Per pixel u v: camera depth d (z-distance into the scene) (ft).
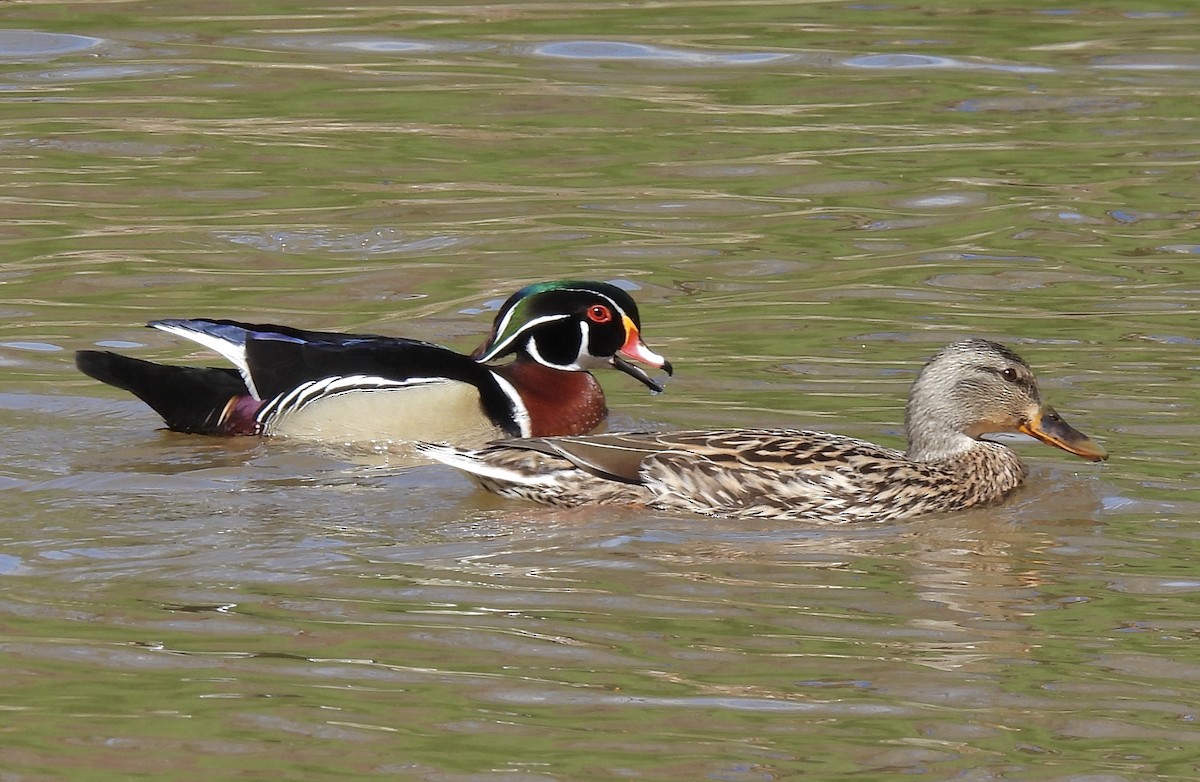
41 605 35.40
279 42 91.45
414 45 90.94
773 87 84.99
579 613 35.55
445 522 41.50
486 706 31.01
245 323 50.80
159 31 92.63
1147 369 52.49
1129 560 39.27
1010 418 45.11
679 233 66.59
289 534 40.19
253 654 33.14
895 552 40.04
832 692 31.86
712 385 52.24
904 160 75.10
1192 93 83.92
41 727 29.91
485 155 75.36
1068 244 65.16
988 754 29.48
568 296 52.29
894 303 59.16
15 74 84.99
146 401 48.83
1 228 65.82
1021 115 81.05
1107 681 32.50
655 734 30.04
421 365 50.72
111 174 72.28
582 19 96.48
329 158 74.64
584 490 42.91
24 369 52.85
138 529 40.29
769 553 39.73
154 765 28.66
